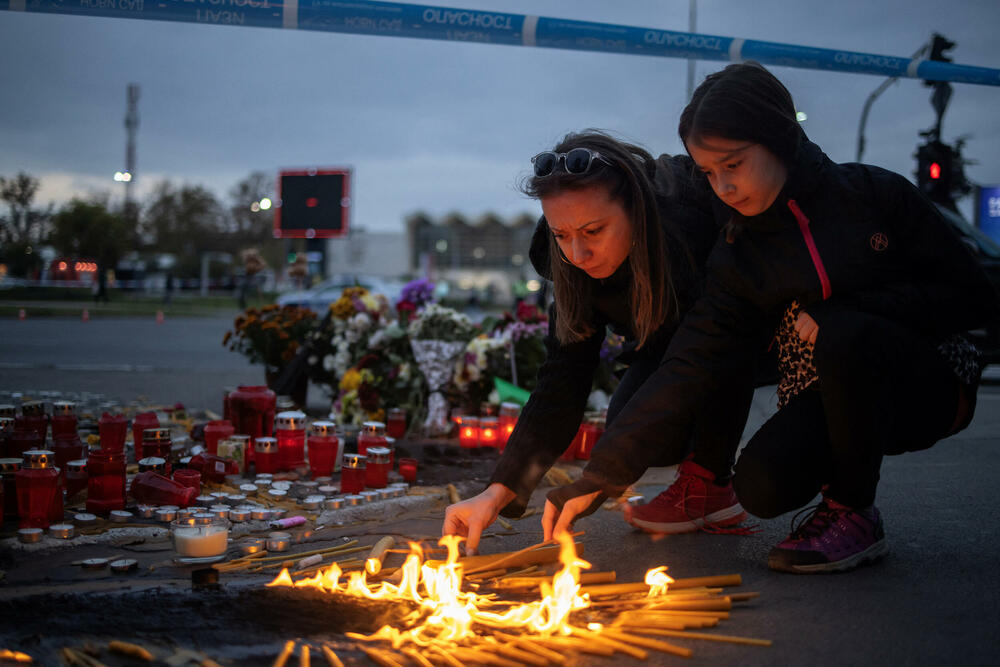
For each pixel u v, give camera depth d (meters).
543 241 2.53
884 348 2.15
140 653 1.57
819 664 1.69
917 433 2.38
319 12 3.58
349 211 24.83
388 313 5.34
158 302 32.56
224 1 3.48
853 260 2.18
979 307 2.25
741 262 2.27
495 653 1.71
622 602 2.04
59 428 3.48
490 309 41.81
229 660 1.61
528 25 3.85
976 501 3.23
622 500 3.23
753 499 2.28
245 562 2.34
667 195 2.42
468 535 2.31
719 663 1.70
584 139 2.23
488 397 4.86
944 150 9.26
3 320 19.53
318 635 1.77
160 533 2.62
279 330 5.90
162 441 3.18
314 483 3.34
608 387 5.07
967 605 2.02
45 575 2.20
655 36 3.95
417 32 3.74
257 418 3.81
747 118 1.99
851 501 2.33
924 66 4.20
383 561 2.38
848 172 2.23
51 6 3.41
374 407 4.79
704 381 2.25
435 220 81.56
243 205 57.06
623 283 2.43
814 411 2.31
